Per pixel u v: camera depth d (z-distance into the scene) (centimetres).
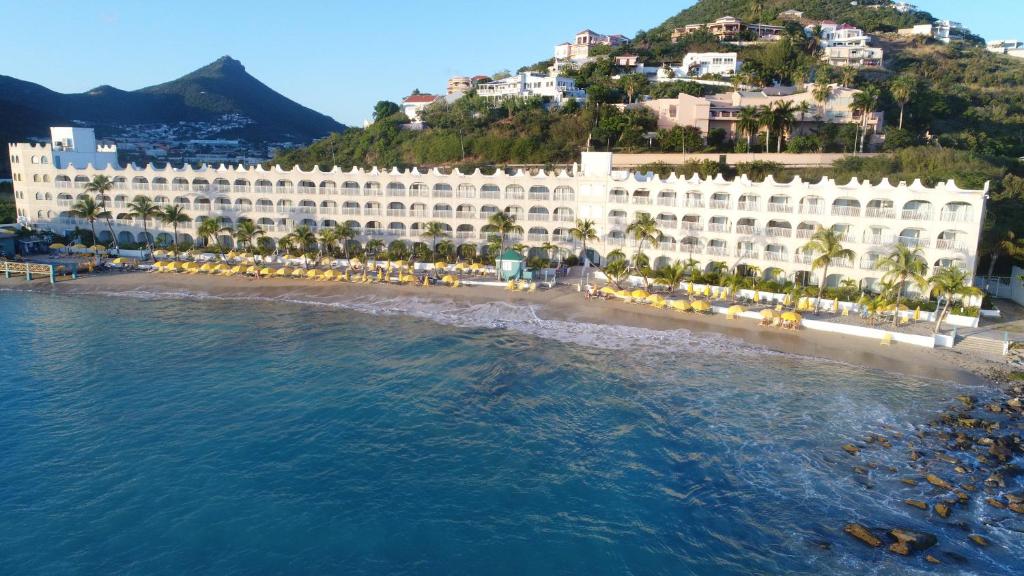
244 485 3366
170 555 2828
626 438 3916
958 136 11825
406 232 9256
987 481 3441
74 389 4584
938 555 2855
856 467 3591
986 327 6009
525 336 5872
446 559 2822
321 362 5175
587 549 2895
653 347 5578
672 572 2755
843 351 5488
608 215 8419
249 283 7900
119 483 3369
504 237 8775
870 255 6825
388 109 18112
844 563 2809
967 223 6359
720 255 7588
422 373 4941
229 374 4900
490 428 4031
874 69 16938
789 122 11406
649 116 13188
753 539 2975
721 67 16638
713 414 4253
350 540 2939
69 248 9562
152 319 6381
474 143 13925
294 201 9531
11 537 2931
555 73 17175
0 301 7094
